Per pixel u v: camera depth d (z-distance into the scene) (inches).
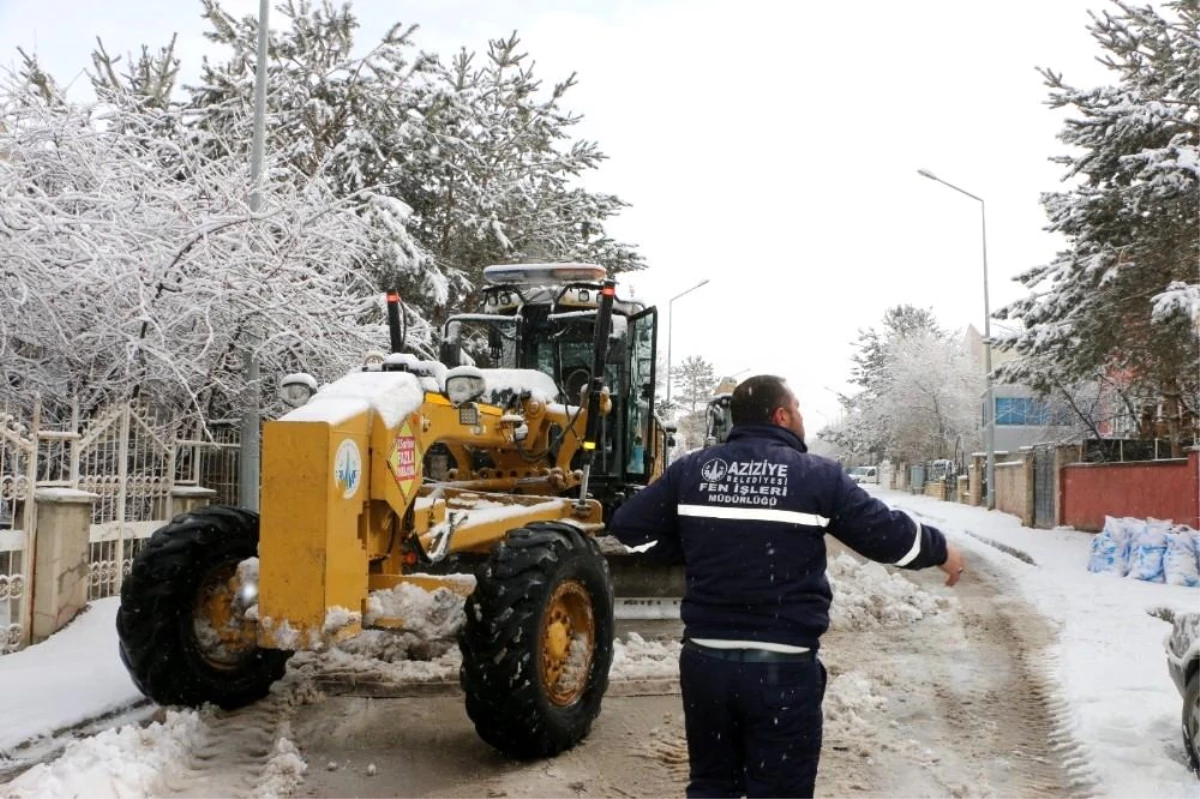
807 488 126.6
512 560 198.1
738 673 123.5
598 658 217.9
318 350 421.7
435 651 276.8
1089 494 758.5
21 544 290.5
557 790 187.2
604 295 265.3
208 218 364.2
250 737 213.6
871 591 404.8
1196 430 826.8
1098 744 216.4
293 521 186.9
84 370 371.2
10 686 243.8
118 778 176.2
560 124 773.3
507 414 276.4
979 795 187.3
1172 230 579.2
